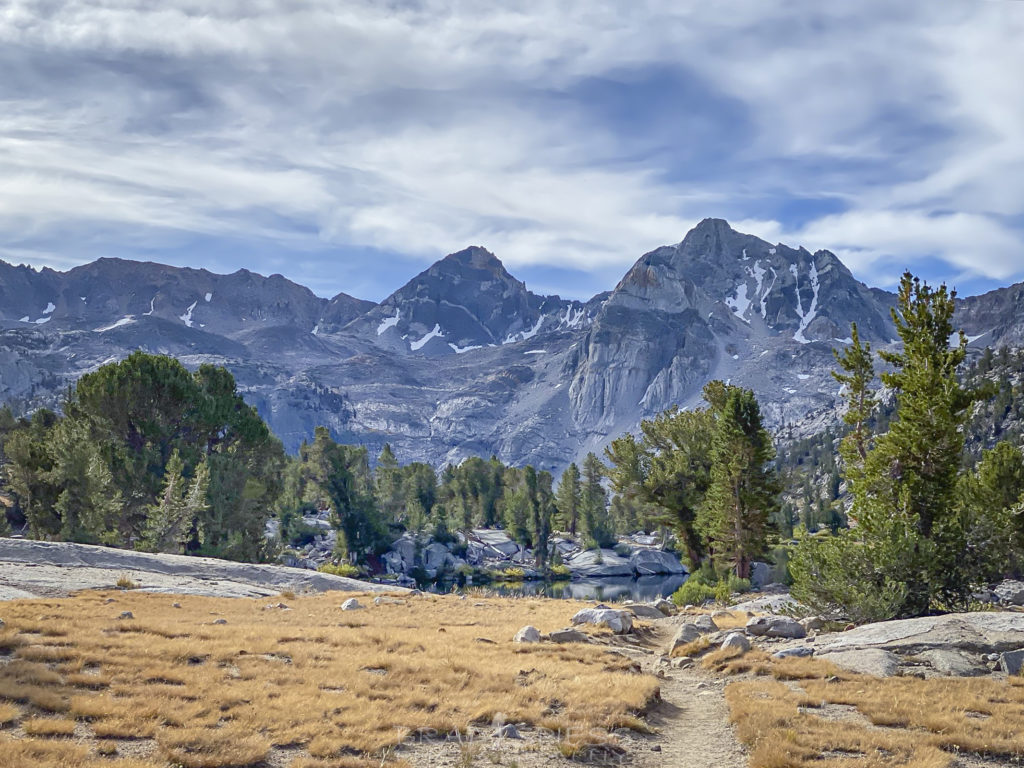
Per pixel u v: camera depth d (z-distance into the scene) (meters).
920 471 34.81
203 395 78.81
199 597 39.41
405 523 157.25
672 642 29.28
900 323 36.62
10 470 67.31
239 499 75.44
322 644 24.97
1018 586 47.69
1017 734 16.08
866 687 20.50
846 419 41.47
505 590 116.88
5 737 13.23
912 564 30.08
